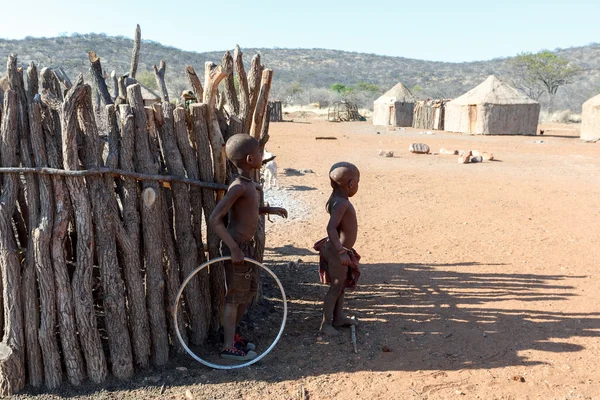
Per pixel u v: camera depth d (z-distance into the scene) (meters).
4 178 4.32
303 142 28.00
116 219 4.48
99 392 4.30
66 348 4.32
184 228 4.88
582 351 4.97
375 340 5.24
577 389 4.32
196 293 4.97
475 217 10.84
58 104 4.31
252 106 5.71
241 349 4.97
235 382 4.44
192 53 128.75
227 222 5.02
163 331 4.72
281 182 14.73
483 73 144.62
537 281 7.02
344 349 5.05
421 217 10.80
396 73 151.25
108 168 4.41
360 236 9.38
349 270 5.30
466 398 4.21
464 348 5.07
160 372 4.62
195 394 4.26
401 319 5.78
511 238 9.25
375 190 13.87
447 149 24.44
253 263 4.85
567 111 51.69
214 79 4.89
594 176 16.69
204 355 4.93
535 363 4.75
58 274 4.27
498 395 4.24
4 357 4.18
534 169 18.38
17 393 4.25
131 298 4.57
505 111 34.72
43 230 4.19
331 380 4.48
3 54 92.56
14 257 4.23
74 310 4.35
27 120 4.37
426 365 4.74
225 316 4.81
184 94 5.96
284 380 4.48
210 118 5.00
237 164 4.63
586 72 114.31
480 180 15.73
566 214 11.13
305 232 9.51
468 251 8.48
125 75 5.53
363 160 20.50
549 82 64.56
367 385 4.41
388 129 39.66
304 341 5.22
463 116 36.09
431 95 89.44
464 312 5.97
